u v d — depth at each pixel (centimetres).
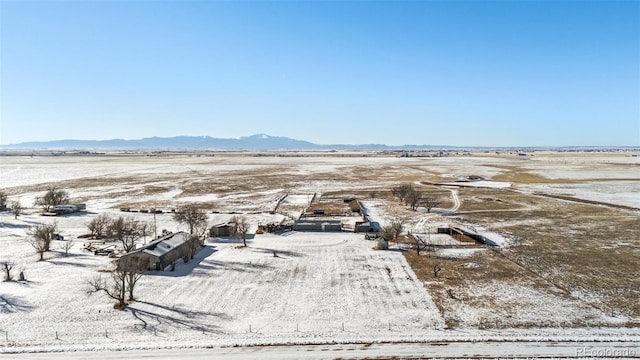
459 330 3566
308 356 3141
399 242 6712
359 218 8806
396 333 3522
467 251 6116
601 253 5956
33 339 3428
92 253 6072
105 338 3444
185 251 5797
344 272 5153
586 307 4053
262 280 4856
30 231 7438
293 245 6538
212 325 3691
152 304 4147
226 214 9338
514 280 4838
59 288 4572
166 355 3164
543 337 3394
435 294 4403
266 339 3416
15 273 5091
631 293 4422
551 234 7169
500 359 3066
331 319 3809
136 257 5106
